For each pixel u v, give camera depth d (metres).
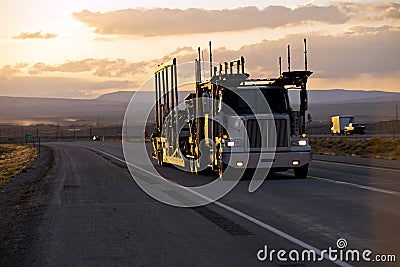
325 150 56.84
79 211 16.86
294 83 25.02
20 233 13.69
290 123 24.58
